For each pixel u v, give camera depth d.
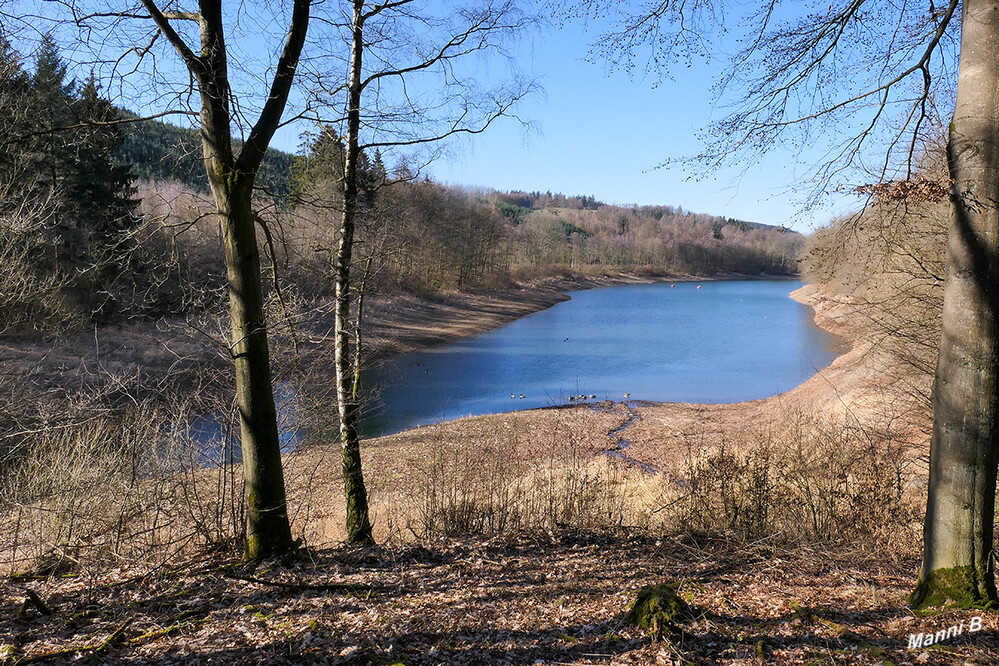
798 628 4.34
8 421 10.17
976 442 4.22
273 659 4.09
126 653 4.21
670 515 8.84
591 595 5.18
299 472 10.37
